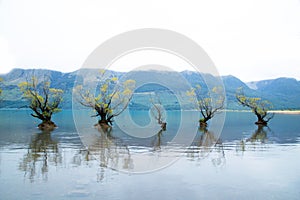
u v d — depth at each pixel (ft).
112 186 40.55
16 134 100.22
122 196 36.58
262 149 71.92
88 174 46.47
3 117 200.34
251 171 49.24
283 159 59.16
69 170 48.85
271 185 41.45
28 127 126.21
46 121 125.90
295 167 52.01
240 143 82.84
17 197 36.01
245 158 60.23
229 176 46.09
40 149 69.56
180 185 41.29
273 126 144.77
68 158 58.80
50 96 132.05
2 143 78.84
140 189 39.32
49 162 54.95
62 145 76.02
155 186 40.81
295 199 35.96
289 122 175.11
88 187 40.06
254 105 155.33
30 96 123.85
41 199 35.37
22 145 75.41
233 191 38.91
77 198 35.78
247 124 155.43
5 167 50.65
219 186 40.96
